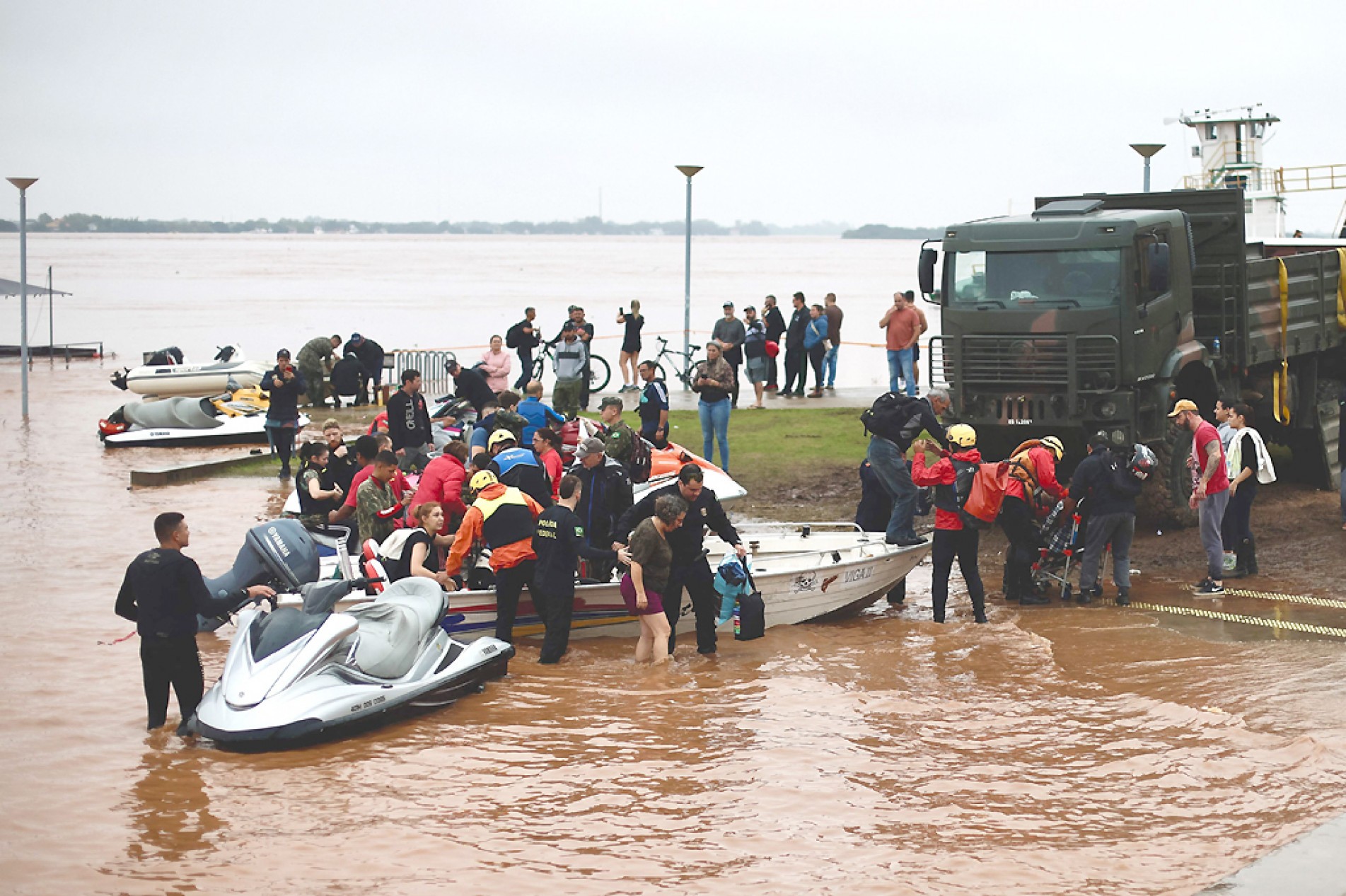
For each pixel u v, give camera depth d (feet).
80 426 88.17
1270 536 48.75
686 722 29.84
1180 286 48.24
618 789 25.71
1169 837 22.75
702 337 161.38
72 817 24.49
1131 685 31.86
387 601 31.24
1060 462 47.29
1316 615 38.55
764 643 37.17
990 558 49.55
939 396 46.37
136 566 29.09
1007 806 24.36
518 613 37.22
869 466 44.32
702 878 21.50
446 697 31.19
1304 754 26.35
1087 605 41.14
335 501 43.60
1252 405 53.11
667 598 35.91
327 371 95.66
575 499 36.17
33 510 57.72
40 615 39.88
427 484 38.73
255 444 80.48
